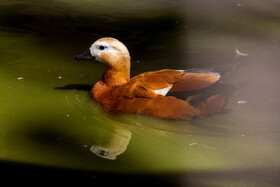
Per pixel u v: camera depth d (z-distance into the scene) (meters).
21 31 15.88
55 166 8.88
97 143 9.77
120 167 8.92
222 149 9.61
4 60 13.73
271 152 9.49
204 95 10.45
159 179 8.59
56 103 11.41
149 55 14.43
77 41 15.26
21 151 9.35
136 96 10.61
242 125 10.38
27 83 12.43
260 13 18.47
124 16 17.61
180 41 15.59
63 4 18.70
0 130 10.07
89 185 8.34
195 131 10.21
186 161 9.19
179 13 18.25
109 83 11.39
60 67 13.56
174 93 10.49
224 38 15.95
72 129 10.26
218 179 8.61
